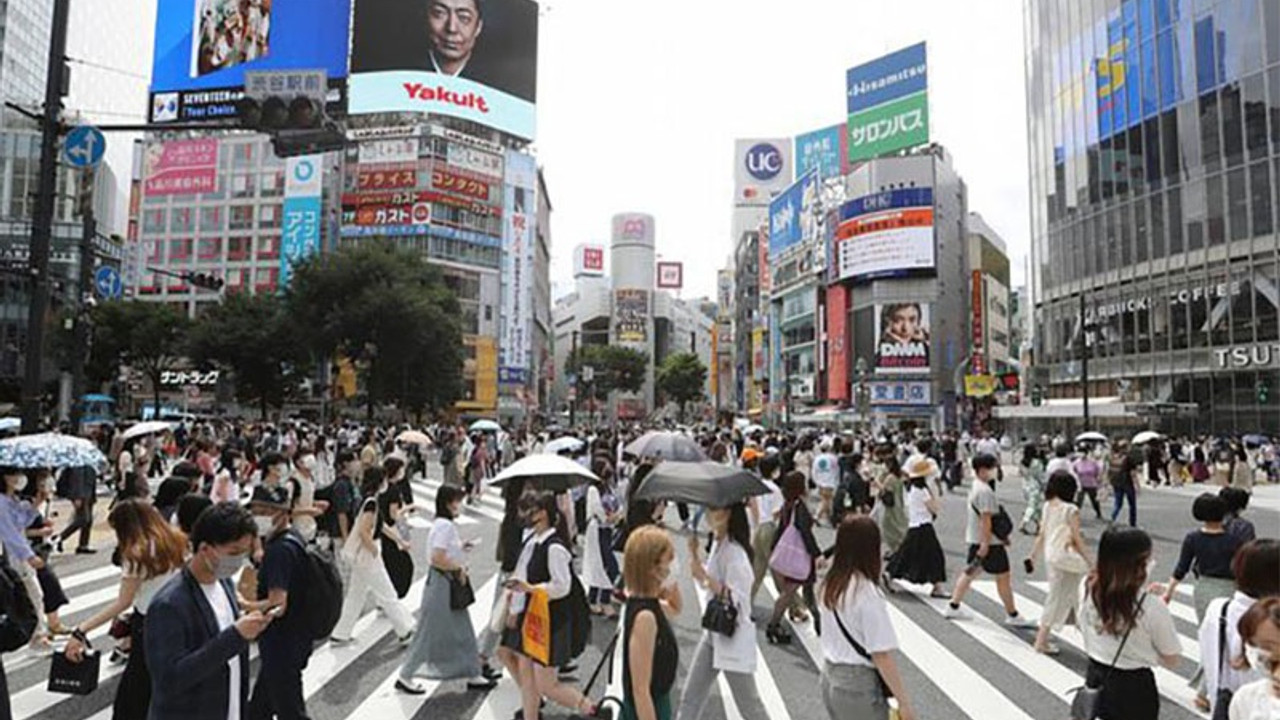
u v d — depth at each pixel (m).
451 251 72.12
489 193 75.06
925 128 60.84
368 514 7.73
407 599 9.80
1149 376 38.22
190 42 43.75
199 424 30.94
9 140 59.78
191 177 75.25
